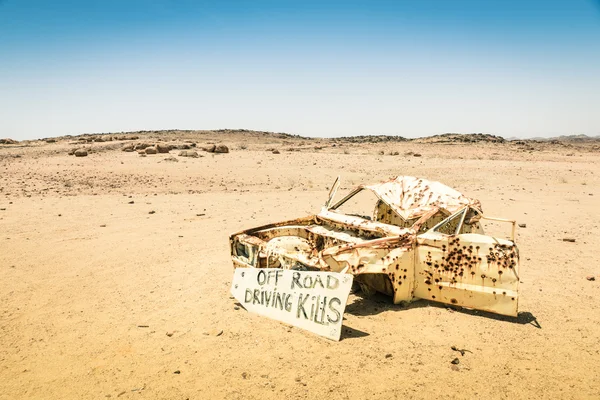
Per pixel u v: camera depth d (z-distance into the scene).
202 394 3.59
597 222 11.27
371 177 22.89
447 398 3.55
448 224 6.21
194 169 25.06
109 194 16.50
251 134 118.50
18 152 41.34
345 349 4.30
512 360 4.15
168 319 5.09
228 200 14.83
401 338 4.53
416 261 5.29
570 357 4.22
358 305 5.43
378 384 3.72
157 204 13.79
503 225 10.94
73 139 70.25
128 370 3.97
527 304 5.58
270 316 5.06
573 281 6.52
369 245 5.06
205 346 4.40
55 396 3.59
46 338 4.62
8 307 5.46
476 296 4.95
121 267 7.16
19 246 8.38
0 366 4.05
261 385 3.70
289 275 5.09
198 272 6.88
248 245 5.88
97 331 4.78
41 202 13.90
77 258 7.65
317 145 68.19
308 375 3.85
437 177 22.98
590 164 31.88
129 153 36.59
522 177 23.03
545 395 3.61
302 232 6.65
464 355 4.21
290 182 21.06
